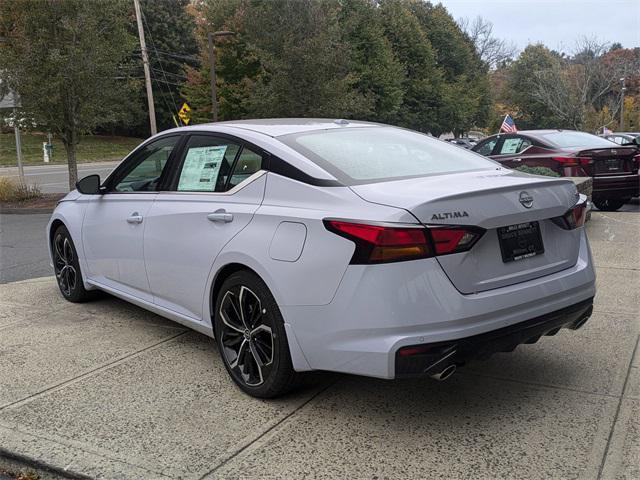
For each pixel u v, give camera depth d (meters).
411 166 3.66
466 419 3.25
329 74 21.98
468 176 3.50
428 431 3.13
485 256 3.07
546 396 3.48
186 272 4.01
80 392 3.71
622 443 2.95
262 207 3.48
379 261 2.89
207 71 33.53
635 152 9.99
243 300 3.55
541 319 3.23
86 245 5.18
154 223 4.29
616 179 9.91
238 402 3.53
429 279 2.88
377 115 41.34
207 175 4.03
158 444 3.07
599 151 9.83
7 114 16.97
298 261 3.16
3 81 15.64
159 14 51.09
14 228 12.09
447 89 51.16
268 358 3.46
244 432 3.18
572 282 3.40
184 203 4.07
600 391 3.52
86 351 4.40
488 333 3.00
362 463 2.86
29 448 3.06
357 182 3.28
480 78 63.59
